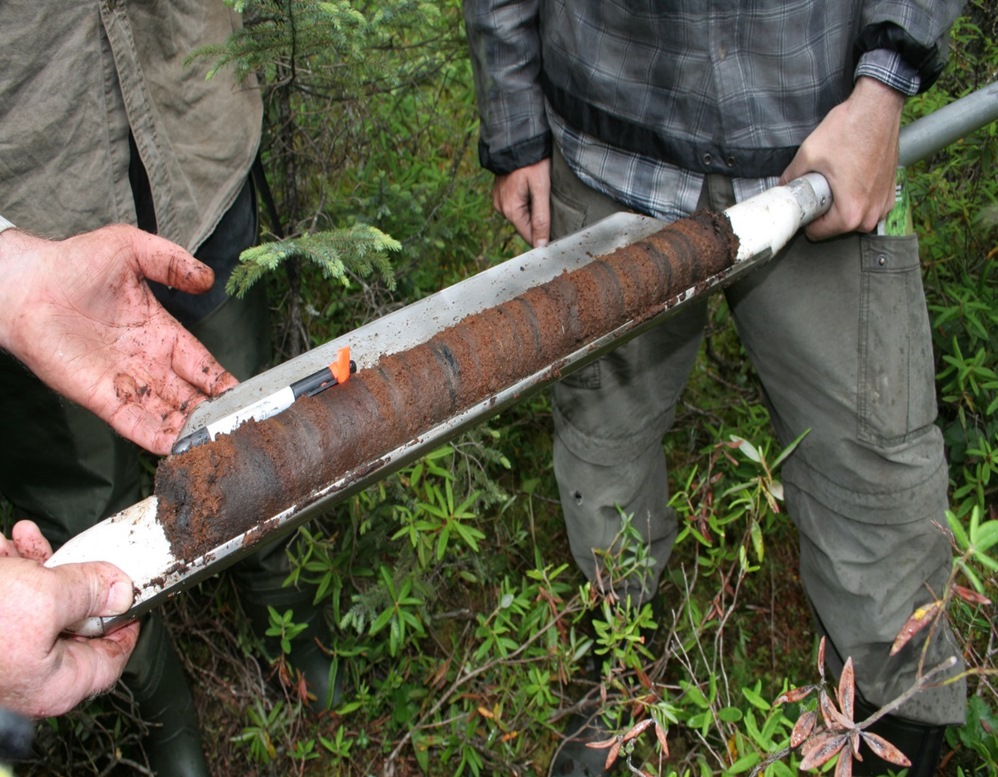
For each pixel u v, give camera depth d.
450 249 2.54
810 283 1.64
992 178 2.52
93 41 1.52
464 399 1.26
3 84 1.45
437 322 1.35
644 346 1.84
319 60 1.85
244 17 1.94
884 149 1.43
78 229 1.61
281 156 2.22
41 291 1.33
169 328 1.43
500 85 1.82
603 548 2.06
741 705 2.12
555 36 1.71
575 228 1.89
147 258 1.39
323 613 2.24
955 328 2.49
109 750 1.99
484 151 1.91
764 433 2.49
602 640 1.77
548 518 2.55
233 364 1.92
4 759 1.02
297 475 1.11
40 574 0.95
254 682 2.20
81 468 1.67
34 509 1.74
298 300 2.12
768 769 1.28
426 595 1.97
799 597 2.43
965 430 2.40
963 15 2.57
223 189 1.81
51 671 0.99
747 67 1.52
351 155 2.52
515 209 1.98
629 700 1.60
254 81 1.86
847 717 1.05
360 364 1.28
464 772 2.11
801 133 1.56
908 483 1.65
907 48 1.35
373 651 2.09
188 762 2.01
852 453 1.69
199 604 2.27
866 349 1.62
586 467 1.99
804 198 1.45
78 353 1.36
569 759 2.06
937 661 1.76
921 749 1.85
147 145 1.64
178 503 1.05
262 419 1.16
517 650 1.90
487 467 2.47
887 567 1.73
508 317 1.31
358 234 1.43
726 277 1.47
